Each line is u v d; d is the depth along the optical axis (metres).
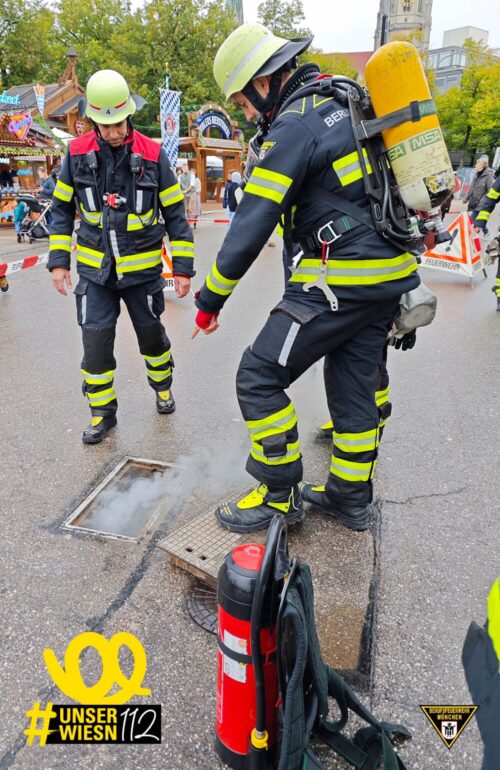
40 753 1.71
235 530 2.50
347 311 2.22
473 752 1.71
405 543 2.62
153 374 3.78
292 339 2.25
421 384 4.54
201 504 2.90
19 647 2.05
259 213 2.07
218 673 1.56
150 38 35.12
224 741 1.61
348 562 2.49
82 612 2.21
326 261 2.17
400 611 2.22
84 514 2.84
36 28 33.53
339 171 2.05
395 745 1.72
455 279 8.92
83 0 37.06
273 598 1.43
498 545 2.61
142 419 3.86
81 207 3.17
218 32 35.84
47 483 3.09
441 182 2.03
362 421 2.51
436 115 2.02
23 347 5.44
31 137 20.42
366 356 2.43
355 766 1.60
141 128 34.81
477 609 2.24
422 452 3.45
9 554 2.53
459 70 77.81
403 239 2.14
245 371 2.38
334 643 2.07
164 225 3.47
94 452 3.41
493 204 7.12
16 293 7.88
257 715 1.47
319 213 2.12
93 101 2.88
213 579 2.21
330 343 2.31
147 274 3.34
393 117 1.99
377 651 2.04
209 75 36.06
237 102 2.31
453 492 3.03
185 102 35.00
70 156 3.16
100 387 3.46
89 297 3.30
